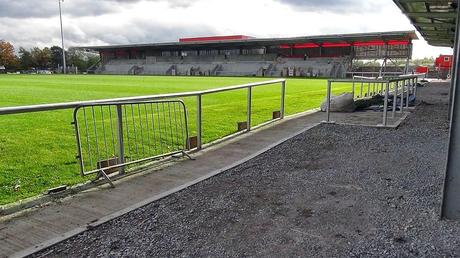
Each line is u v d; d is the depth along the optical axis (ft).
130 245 10.48
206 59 241.35
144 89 83.66
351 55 194.80
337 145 22.34
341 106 36.96
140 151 21.71
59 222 12.00
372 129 27.17
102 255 9.96
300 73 187.21
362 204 13.10
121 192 14.84
